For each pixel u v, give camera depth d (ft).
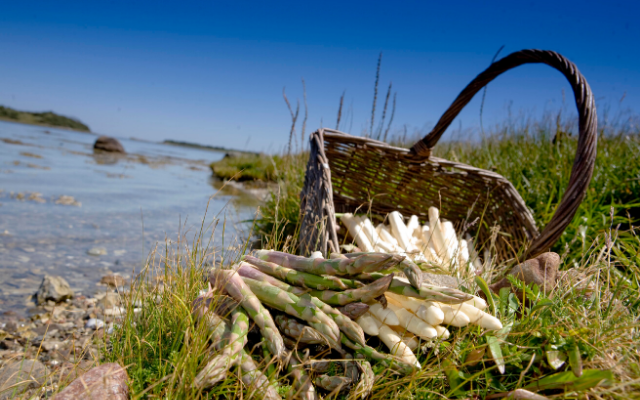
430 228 4.28
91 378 2.06
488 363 2.28
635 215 5.07
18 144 33.63
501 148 8.43
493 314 2.48
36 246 6.79
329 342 2.16
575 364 2.07
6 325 4.03
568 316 2.41
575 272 3.04
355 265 2.24
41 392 2.82
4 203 9.97
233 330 2.20
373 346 2.46
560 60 3.34
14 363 3.38
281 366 2.13
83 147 45.50
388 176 5.05
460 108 4.24
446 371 2.22
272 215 6.34
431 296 2.16
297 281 2.41
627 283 2.91
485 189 4.83
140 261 6.52
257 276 2.46
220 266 2.59
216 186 18.38
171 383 2.02
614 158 6.19
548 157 6.70
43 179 15.07
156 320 2.75
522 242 4.10
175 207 11.78
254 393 2.04
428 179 4.93
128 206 11.48
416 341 2.33
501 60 3.85
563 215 3.11
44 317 4.26
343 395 2.17
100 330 3.98
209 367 2.02
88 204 11.20
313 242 3.29
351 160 4.98
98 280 5.49
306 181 3.95
